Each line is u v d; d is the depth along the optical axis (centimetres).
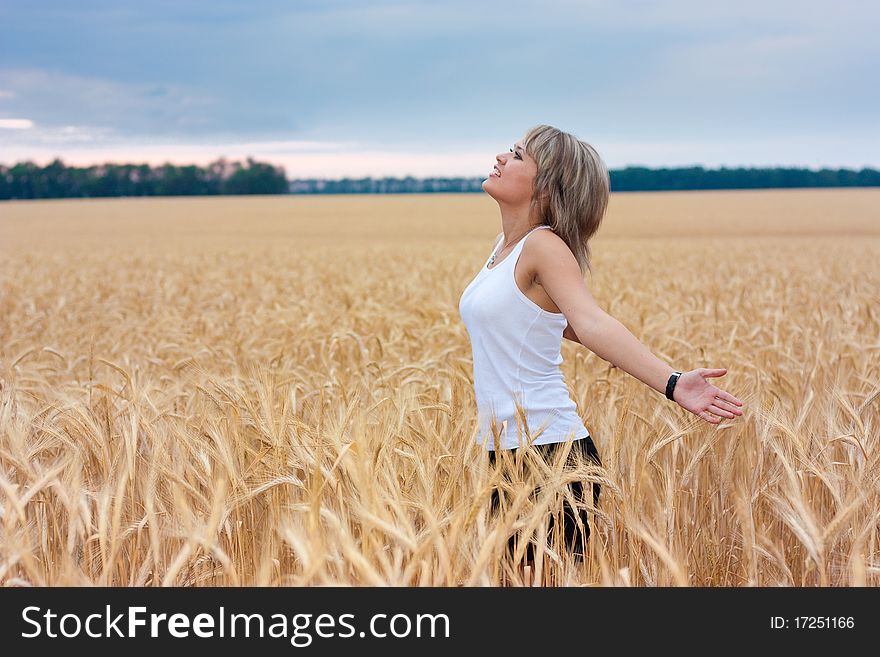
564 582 232
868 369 468
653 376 251
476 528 216
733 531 279
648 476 269
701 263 2014
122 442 280
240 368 567
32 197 8688
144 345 705
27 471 252
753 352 552
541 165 268
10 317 1004
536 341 269
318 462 229
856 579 204
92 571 240
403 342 610
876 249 2608
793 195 7369
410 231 4347
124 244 3288
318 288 1345
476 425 273
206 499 246
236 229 4494
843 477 272
